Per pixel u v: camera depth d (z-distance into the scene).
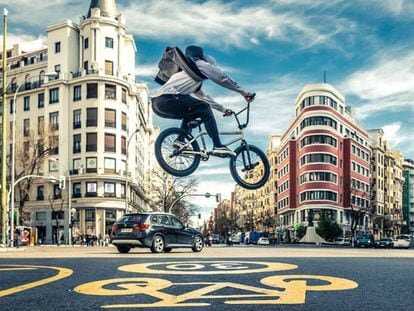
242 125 11.04
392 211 114.25
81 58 65.56
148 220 18.75
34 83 67.69
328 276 7.94
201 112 10.64
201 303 5.50
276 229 97.25
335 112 77.62
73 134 63.59
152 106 10.62
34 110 66.88
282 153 93.31
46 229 63.28
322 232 65.44
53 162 63.59
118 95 63.97
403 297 5.89
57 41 66.19
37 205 64.00
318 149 75.25
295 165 83.88
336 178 77.00
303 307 5.26
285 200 89.00
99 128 62.38
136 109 71.94
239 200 151.25
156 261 11.11
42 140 54.00
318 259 11.98
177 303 5.51
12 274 8.43
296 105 83.06
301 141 78.38
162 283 7.09
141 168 82.25
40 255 16.16
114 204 62.06
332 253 17.64
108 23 65.12
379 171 106.38
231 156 10.87
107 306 5.33
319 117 75.88
